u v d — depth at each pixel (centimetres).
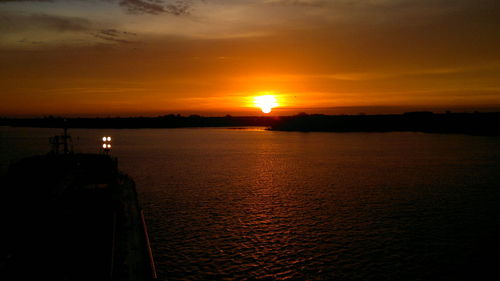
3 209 2789
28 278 1792
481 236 3553
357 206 4741
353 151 12938
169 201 5028
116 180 4191
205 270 2753
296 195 5441
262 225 3878
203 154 12156
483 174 7431
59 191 3291
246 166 8912
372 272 2747
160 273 2700
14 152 12488
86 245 2188
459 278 2667
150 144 17175
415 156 11031
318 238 3459
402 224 3931
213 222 3981
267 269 2781
